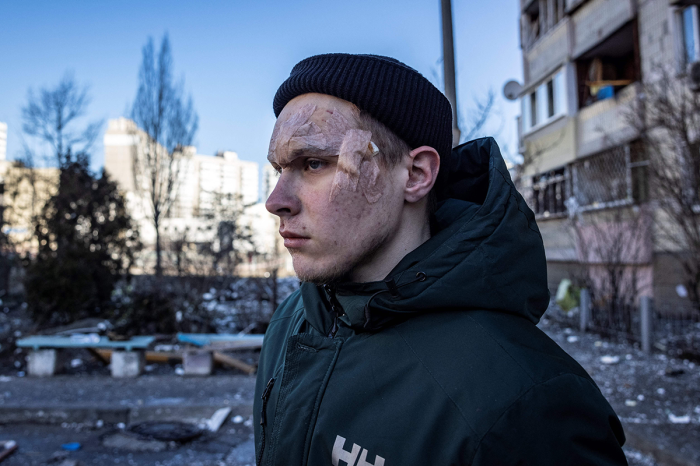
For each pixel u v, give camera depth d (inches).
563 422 24.0
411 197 33.3
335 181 30.5
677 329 279.9
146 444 165.6
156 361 276.5
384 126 32.3
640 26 408.8
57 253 337.4
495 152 35.5
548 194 541.3
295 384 33.6
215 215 436.1
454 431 24.3
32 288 318.0
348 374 30.2
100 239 365.4
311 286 39.2
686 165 270.8
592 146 451.2
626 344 285.4
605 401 26.5
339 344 32.3
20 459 154.3
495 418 23.6
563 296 374.9
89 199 366.3
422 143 33.8
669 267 347.9
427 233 35.7
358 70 32.1
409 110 32.4
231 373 257.9
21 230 484.7
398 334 29.7
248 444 167.2
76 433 177.5
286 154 31.7
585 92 499.2
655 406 175.5
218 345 252.8
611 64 494.0
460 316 29.1
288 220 31.9
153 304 312.0
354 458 26.9
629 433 150.0
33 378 241.8
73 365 270.4
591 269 426.0
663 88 297.6
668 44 374.3
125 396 209.2
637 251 316.8
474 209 34.1
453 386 25.5
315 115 32.0
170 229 479.8
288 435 31.3
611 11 441.4
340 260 31.0
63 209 353.4
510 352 26.1
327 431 28.9
